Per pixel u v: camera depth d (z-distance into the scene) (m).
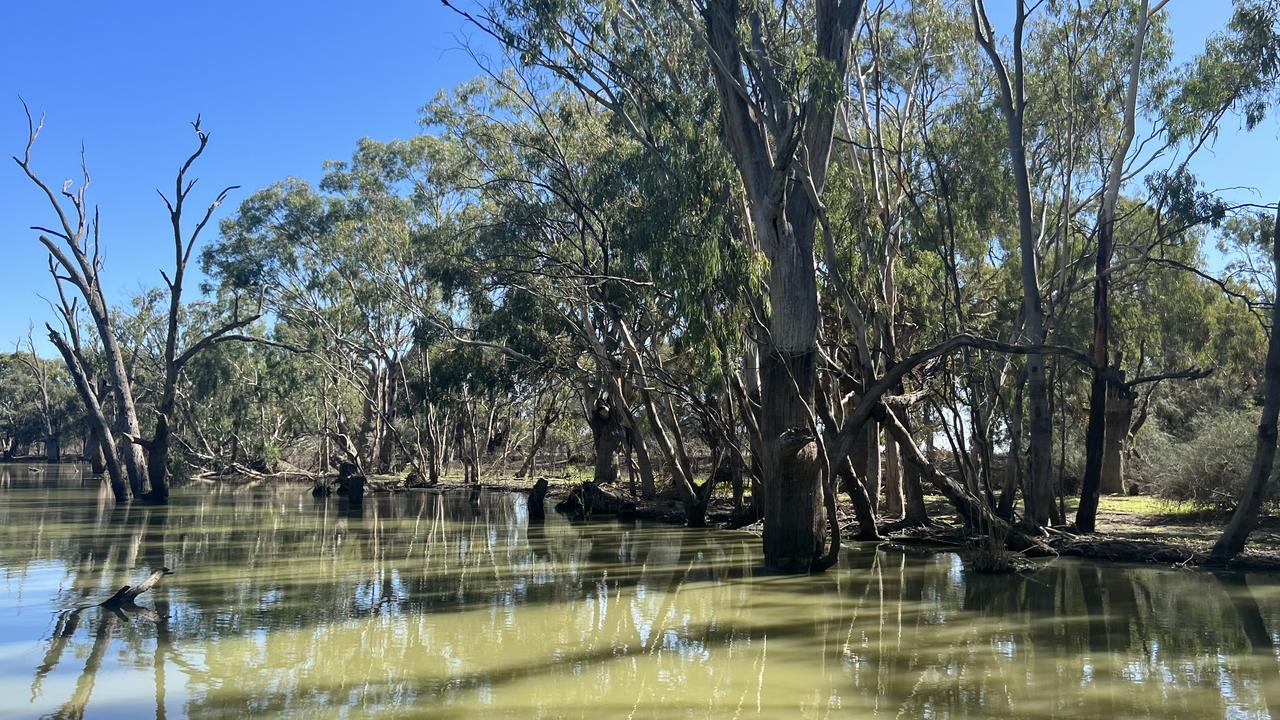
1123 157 20.03
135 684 8.77
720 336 15.80
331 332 47.50
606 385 31.58
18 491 42.06
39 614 12.23
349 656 9.87
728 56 16.06
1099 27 21.27
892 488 25.47
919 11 22.09
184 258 34.44
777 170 15.06
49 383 92.88
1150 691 8.27
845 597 13.44
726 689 8.48
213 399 59.75
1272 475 20.20
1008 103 19.25
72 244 33.25
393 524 26.56
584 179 25.22
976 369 21.97
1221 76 18.66
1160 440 27.81
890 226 19.41
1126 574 15.55
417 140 40.66
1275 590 13.74
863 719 7.53
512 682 8.79
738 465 25.50
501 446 56.62
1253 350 28.86
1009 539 18.14
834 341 20.11
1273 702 7.88
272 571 16.44
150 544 20.72
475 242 27.83
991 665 9.30
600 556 18.78
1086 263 25.02
